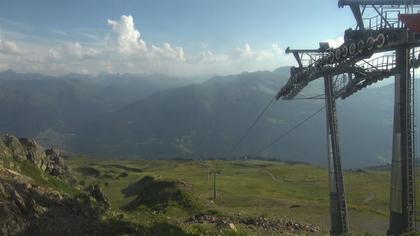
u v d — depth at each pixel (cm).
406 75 4500
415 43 4381
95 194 6719
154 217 5322
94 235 3762
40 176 6075
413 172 4478
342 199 6544
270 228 6347
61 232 3669
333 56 5681
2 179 4072
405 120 4481
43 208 3859
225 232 4803
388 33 4494
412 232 4306
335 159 6569
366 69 6309
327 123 6675
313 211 9362
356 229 7731
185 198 8925
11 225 3475
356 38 5116
